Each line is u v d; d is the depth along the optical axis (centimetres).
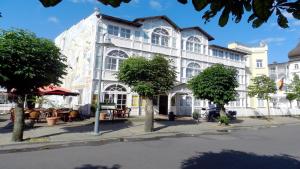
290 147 1184
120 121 1966
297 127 2261
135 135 1394
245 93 3650
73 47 2858
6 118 2050
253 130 1916
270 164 840
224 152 1025
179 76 2872
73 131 1413
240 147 1155
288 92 3850
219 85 1908
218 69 1939
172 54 2864
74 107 2539
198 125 1997
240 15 198
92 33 2405
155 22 2766
